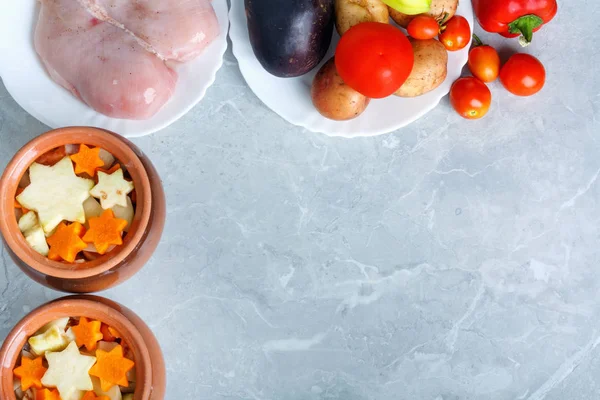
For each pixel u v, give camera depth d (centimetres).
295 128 95
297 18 86
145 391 82
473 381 96
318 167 96
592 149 97
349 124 93
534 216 96
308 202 96
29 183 83
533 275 96
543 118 97
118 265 83
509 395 96
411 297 96
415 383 96
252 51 92
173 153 95
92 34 88
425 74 89
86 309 82
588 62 97
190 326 94
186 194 95
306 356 95
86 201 83
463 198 96
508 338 96
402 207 96
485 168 96
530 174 97
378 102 93
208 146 95
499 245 96
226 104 95
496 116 96
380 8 89
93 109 90
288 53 88
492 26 93
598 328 96
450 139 96
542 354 96
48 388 83
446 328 96
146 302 94
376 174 96
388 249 96
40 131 94
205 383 95
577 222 97
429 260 96
